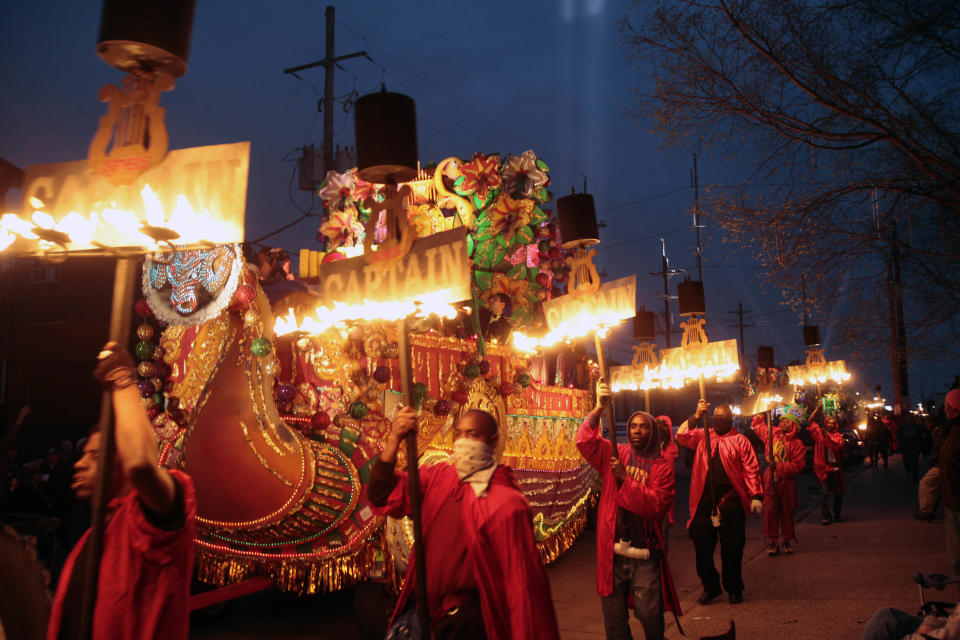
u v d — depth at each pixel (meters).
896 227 9.35
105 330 21.78
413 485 3.39
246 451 5.65
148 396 5.57
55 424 19.28
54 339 21.91
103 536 2.32
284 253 7.13
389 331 6.29
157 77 2.62
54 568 9.56
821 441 13.31
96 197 2.63
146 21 2.48
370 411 6.20
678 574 9.22
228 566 6.18
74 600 2.49
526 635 3.09
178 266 4.91
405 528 6.13
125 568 2.38
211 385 5.53
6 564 3.06
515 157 7.78
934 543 10.41
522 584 3.14
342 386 6.02
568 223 6.29
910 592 7.56
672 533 12.69
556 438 9.44
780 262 9.37
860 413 35.59
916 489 19.20
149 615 2.37
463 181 7.40
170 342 5.75
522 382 8.19
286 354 6.02
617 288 5.88
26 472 10.55
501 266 7.89
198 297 4.86
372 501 3.61
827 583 8.16
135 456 2.28
